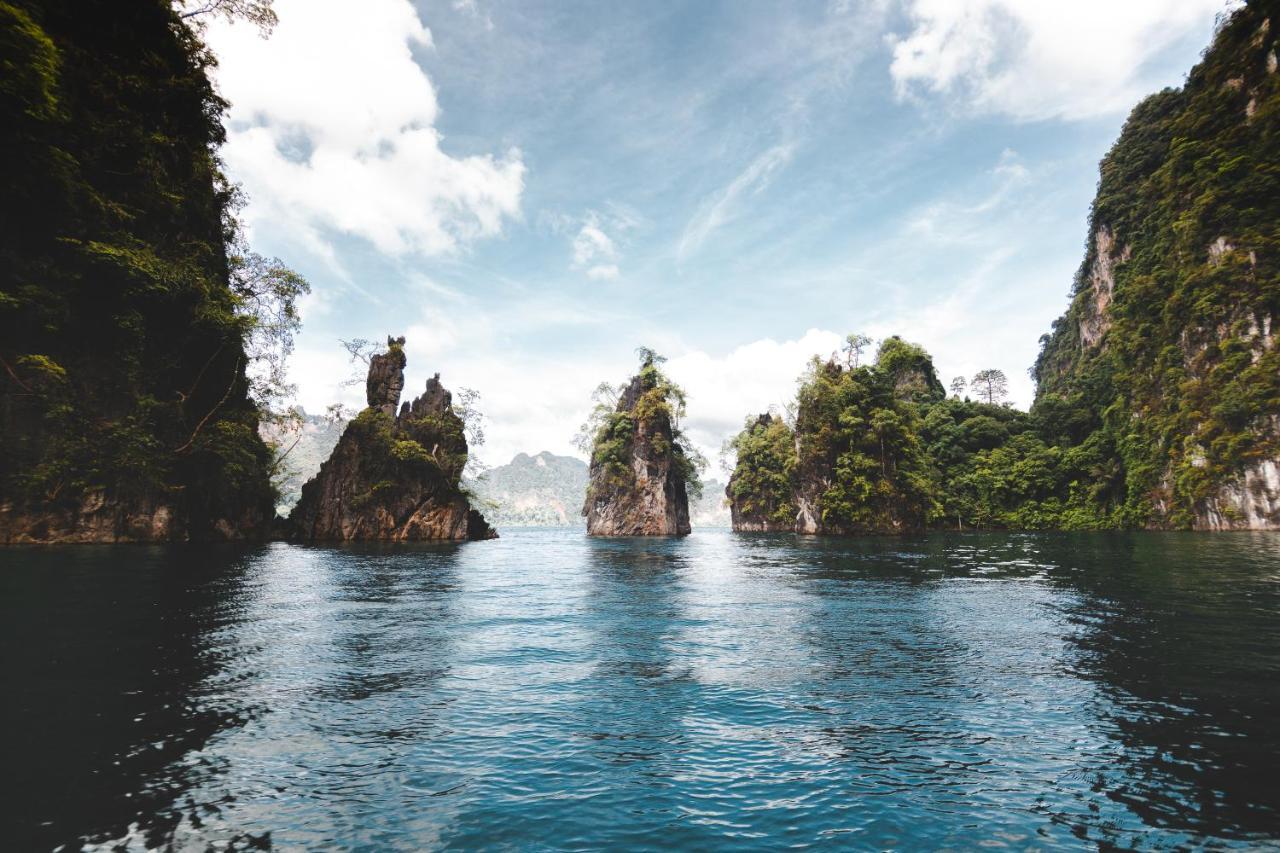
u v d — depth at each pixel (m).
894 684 9.73
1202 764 6.44
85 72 39.34
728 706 8.69
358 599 19.91
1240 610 16.23
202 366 50.34
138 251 40.41
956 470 113.88
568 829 5.20
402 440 68.19
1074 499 102.94
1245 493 77.56
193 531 48.84
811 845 4.92
